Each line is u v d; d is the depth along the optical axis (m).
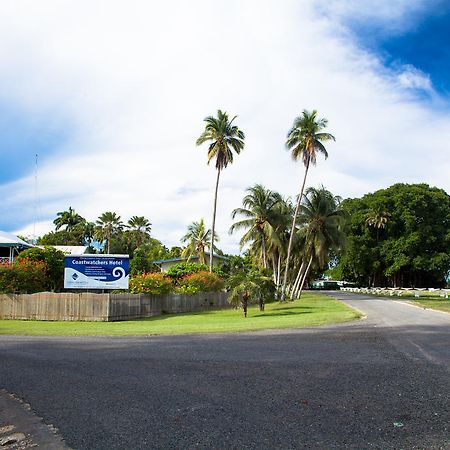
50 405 7.19
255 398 7.33
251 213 48.62
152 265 65.56
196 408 6.86
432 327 18.09
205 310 35.44
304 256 53.69
